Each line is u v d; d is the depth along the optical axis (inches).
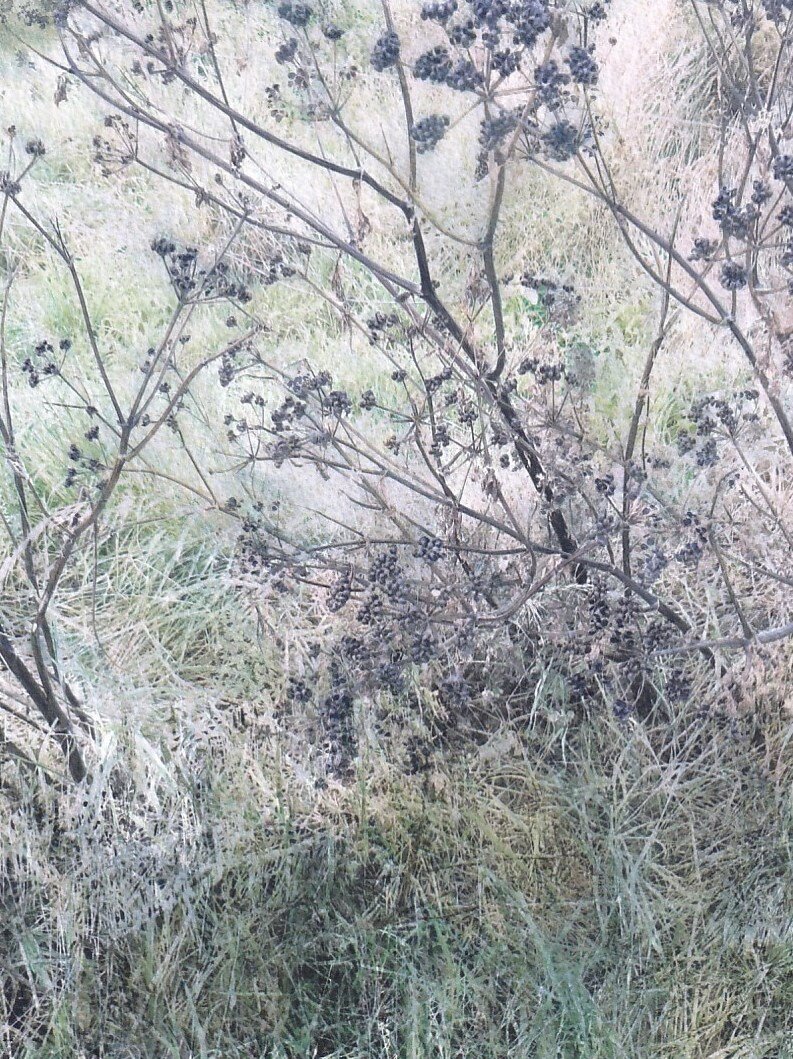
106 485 95.8
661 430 129.3
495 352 126.3
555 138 85.7
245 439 130.3
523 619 106.3
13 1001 95.6
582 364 106.6
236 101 155.7
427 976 93.4
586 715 106.6
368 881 100.0
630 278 140.6
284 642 114.0
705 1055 90.3
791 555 109.3
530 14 80.0
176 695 111.4
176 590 119.3
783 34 98.0
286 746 105.3
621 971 93.0
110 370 144.9
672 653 102.1
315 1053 92.0
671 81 155.1
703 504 112.1
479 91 86.7
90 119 174.7
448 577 98.9
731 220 86.0
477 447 107.9
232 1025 93.5
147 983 93.0
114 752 102.9
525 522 111.5
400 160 98.2
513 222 124.3
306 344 142.3
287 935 96.3
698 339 134.2
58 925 94.9
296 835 99.7
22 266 161.3
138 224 153.1
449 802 100.9
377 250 146.5
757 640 97.8
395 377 102.4
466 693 99.0
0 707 101.7
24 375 142.6
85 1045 92.3
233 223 136.7
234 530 122.3
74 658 113.4
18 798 101.8
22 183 171.5
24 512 99.4
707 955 93.4
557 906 96.2
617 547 112.7
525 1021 90.6
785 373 96.5
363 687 99.6
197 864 98.0
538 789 101.1
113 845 98.0
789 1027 91.7
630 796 101.0
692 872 97.9
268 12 156.4
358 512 117.5
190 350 142.6
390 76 126.0
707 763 102.6
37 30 167.9
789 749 102.6
